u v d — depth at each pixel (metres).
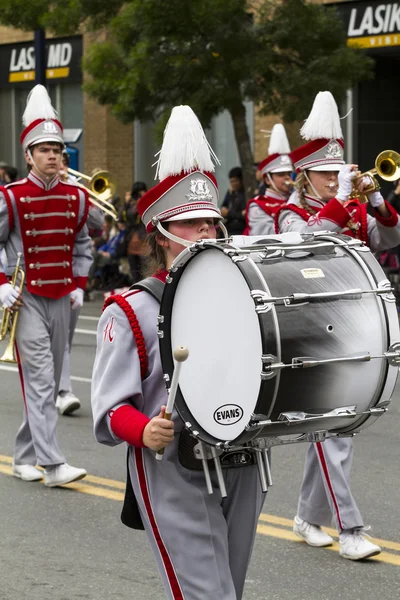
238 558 6.35
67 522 10.92
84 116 40.38
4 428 15.28
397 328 5.88
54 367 12.64
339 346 5.68
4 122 45.28
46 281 12.34
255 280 5.62
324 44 27.27
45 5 29.72
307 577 9.30
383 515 11.02
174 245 6.33
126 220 27.94
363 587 9.06
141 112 27.69
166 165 6.25
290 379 5.57
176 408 6.05
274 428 5.70
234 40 26.02
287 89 26.34
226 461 6.12
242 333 5.73
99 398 6.12
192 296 6.02
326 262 5.92
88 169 40.47
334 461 9.60
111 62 28.20
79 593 8.99
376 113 33.47
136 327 6.14
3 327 12.36
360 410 5.91
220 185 36.84
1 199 12.27
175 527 6.08
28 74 43.59
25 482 12.43
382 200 9.30
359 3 31.39
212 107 26.86
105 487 12.23
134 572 9.52
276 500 11.59
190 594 6.06
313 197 10.03
